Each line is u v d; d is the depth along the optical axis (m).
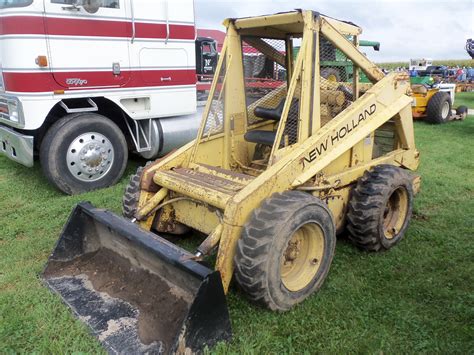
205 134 4.05
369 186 3.91
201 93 8.28
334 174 3.85
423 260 3.94
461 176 6.62
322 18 3.49
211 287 2.56
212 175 3.69
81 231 3.62
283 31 4.07
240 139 4.24
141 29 6.06
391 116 4.20
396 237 4.20
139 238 3.01
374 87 4.13
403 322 3.03
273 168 3.23
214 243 2.99
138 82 6.19
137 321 2.88
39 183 6.32
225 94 4.06
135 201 3.95
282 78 4.32
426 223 4.80
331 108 4.00
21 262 3.92
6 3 5.29
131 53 6.04
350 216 3.95
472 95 19.91
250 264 2.86
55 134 5.53
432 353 2.74
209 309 2.58
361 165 4.17
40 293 3.30
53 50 5.36
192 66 6.77
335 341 2.84
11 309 3.15
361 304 3.24
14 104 5.43
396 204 4.29
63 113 6.00
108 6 5.70
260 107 4.21
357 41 4.20
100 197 5.59
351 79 4.16
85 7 5.39
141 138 6.63
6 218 4.96
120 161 6.11
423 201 5.45
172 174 3.75
